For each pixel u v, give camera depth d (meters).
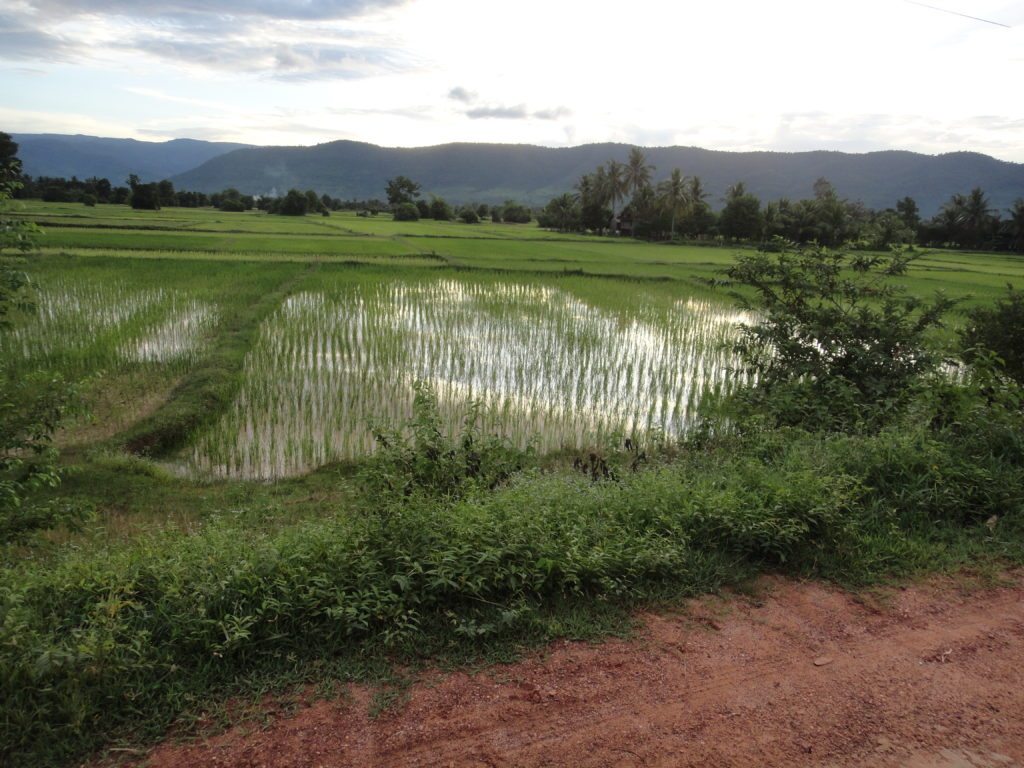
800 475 5.36
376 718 3.07
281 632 3.53
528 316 18.75
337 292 21.41
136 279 21.56
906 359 8.61
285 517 6.84
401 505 4.57
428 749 2.90
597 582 4.17
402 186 120.25
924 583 4.52
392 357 13.86
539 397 11.75
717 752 2.94
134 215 60.72
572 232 84.75
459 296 21.77
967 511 5.49
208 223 55.12
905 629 3.99
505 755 2.88
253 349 13.93
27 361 12.17
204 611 3.43
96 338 13.91
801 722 3.15
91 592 3.70
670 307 21.42
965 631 3.99
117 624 3.34
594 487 5.52
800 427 7.54
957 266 43.25
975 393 7.14
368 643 3.53
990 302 23.17
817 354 9.02
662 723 3.11
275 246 35.81
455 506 4.81
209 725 3.01
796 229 62.84
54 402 6.18
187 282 21.41
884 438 6.30
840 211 60.50
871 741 3.05
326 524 4.75
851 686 3.44
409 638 3.60
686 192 70.25
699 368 13.98
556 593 4.10
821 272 9.28
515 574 4.04
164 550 4.33
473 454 6.34
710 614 4.07
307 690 3.24
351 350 14.22
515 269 29.72
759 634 3.88
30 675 2.97
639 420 10.77
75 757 2.81
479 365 13.53
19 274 6.21
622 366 13.95
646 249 53.59
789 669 3.56
